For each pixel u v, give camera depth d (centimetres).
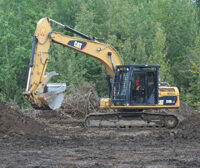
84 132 2041
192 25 6281
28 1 5600
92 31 5762
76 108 2736
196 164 1173
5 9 5512
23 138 1714
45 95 1945
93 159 1268
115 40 5188
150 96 2159
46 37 2091
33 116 2614
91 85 3000
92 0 6259
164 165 1166
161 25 6306
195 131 1958
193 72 4519
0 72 5012
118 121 2223
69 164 1184
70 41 2178
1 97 4550
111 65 2262
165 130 2084
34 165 1168
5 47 5219
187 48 5841
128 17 5944
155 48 4794
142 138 1762
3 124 1833
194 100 4497
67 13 6425
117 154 1358
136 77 2162
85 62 5209
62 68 4734
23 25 5328
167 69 4738
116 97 2164
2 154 1351
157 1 6675
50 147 1511
